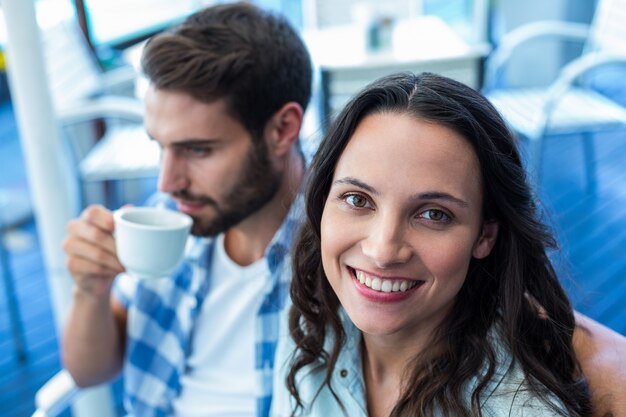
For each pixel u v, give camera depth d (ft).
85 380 4.57
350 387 3.23
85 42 8.98
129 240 3.71
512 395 2.79
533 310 3.01
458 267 2.62
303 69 4.25
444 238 2.58
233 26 3.92
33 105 4.72
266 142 4.03
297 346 3.39
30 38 4.57
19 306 9.63
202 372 4.44
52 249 5.10
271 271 4.09
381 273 2.62
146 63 3.85
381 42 8.21
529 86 13.03
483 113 2.65
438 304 2.70
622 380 2.88
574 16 12.67
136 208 3.90
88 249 4.10
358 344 3.27
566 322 3.00
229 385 4.35
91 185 9.72
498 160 2.63
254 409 4.28
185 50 3.76
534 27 9.56
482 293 2.95
